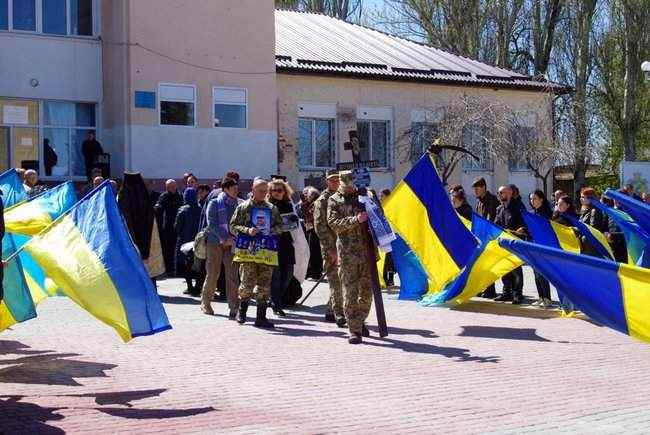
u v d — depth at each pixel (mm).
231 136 27266
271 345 11188
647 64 28578
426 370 9727
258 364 9977
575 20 43375
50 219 10000
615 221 13781
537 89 34781
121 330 8312
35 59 25578
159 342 11328
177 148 26328
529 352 10852
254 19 27625
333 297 12734
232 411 7875
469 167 33875
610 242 15320
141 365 9891
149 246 15516
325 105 30703
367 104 31609
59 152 26000
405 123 32344
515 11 44531
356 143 16703
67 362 10031
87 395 8445
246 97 27531
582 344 11453
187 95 26531
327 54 31953
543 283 15023
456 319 13602
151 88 25906
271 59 27984
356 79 31219
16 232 9719
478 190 17141
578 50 43312
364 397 8453
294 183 29906
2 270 7949
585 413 7918
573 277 10766
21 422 7406
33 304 9797
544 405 8203
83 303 8266
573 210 15516
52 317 13289
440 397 8484
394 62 32906
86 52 26281
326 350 10891
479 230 14773
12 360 10164
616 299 10453
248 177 27594
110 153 26250
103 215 8711
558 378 9375
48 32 25844
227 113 27297
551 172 35875
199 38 26672
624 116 43094
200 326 12680
